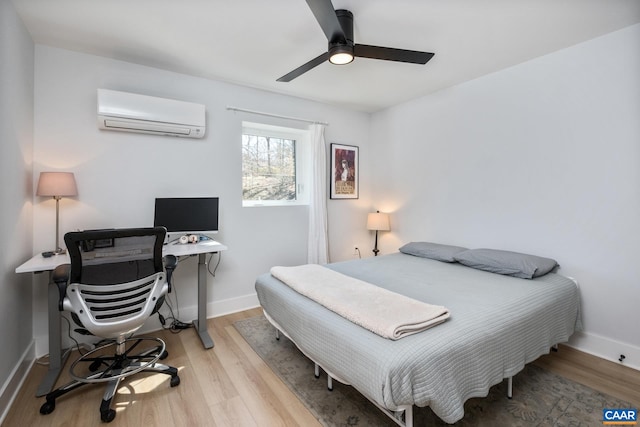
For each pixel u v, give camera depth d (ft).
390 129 12.44
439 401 3.94
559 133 7.61
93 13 6.00
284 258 11.13
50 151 7.30
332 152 12.18
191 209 8.64
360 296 5.77
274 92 10.59
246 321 9.27
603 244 7.00
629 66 6.54
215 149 9.55
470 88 9.52
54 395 5.39
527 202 8.27
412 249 10.28
